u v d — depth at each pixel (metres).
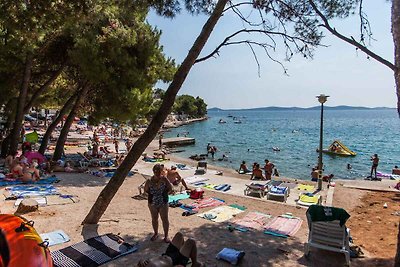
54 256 5.78
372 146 48.06
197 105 155.88
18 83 18.28
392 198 13.19
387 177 23.38
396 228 8.98
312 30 8.04
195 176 17.27
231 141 52.28
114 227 7.62
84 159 19.00
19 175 12.85
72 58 16.28
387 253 7.00
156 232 6.91
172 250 5.07
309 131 79.50
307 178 23.84
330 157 35.16
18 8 8.38
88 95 20.00
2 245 3.93
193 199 11.26
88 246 6.25
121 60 16.83
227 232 7.86
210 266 5.91
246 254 6.56
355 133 74.38
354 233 8.55
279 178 19.94
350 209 11.38
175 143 43.78
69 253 5.93
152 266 4.46
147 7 8.84
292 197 13.32
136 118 21.58
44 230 7.18
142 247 6.53
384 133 74.50
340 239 6.38
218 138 57.59
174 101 7.39
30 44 14.07
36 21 8.86
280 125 108.06
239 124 113.56
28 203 8.59
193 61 7.32
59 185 12.27
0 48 14.97
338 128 93.69
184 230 7.87
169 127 86.38
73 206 9.33
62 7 8.60
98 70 16.16
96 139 30.09
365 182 17.72
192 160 27.92
